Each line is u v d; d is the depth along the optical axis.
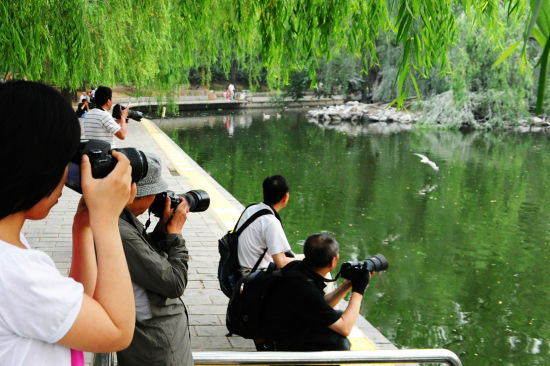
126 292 0.94
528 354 6.93
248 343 4.54
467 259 10.61
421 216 13.82
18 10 4.90
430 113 34.75
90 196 0.96
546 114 32.84
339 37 4.59
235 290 3.47
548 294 8.89
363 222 13.10
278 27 4.52
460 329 7.54
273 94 51.53
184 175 12.80
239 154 24.05
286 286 3.28
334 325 3.23
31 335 0.84
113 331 0.91
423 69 3.87
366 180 18.52
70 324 0.86
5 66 4.64
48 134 0.86
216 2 5.25
